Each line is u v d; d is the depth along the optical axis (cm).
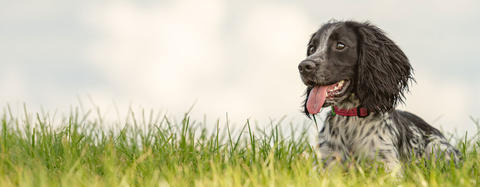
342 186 532
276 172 572
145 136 715
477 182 557
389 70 734
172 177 549
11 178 548
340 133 707
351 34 704
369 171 654
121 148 703
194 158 662
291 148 683
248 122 680
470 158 681
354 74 703
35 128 686
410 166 685
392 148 682
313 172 556
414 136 741
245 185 524
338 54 689
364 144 688
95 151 688
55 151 672
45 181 523
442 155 711
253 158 648
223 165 625
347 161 693
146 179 555
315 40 712
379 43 734
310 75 661
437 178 564
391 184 566
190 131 701
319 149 717
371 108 693
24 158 621
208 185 518
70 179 534
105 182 539
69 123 695
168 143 681
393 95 732
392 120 714
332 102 681
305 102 773
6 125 680
